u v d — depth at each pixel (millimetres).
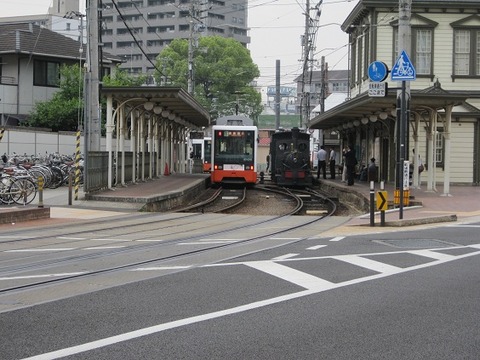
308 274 10891
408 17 22172
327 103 75750
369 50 38094
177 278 10539
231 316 8109
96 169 25625
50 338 7102
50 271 11211
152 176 36906
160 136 40312
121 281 10320
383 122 34156
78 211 21641
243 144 38938
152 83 73438
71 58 51188
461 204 24406
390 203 23859
